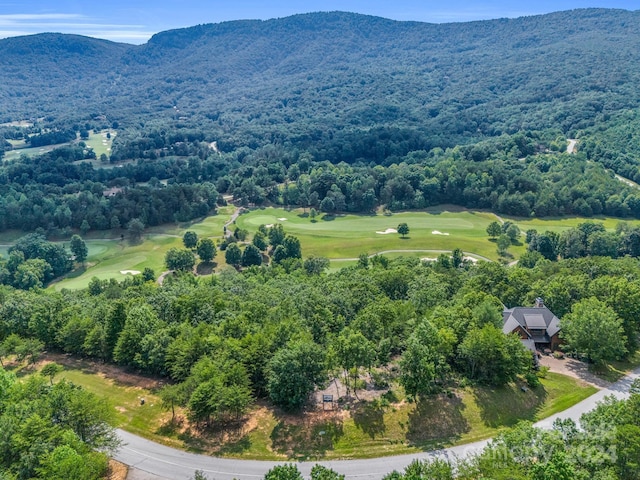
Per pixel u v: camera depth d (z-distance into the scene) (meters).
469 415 55.91
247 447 51.94
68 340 71.62
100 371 68.75
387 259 133.12
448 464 41.78
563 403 59.88
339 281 98.19
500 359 60.31
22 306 81.12
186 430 55.03
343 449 51.25
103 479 47.53
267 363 58.00
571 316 72.06
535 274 99.56
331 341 62.16
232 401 51.34
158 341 64.12
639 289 76.62
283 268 131.12
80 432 47.84
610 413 44.31
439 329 63.84
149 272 132.75
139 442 53.25
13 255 141.00
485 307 68.00
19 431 43.69
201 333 65.25
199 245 150.50
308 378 55.91
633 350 74.31
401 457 50.03
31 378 55.09
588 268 99.12
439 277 101.12
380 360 61.22
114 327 69.94
